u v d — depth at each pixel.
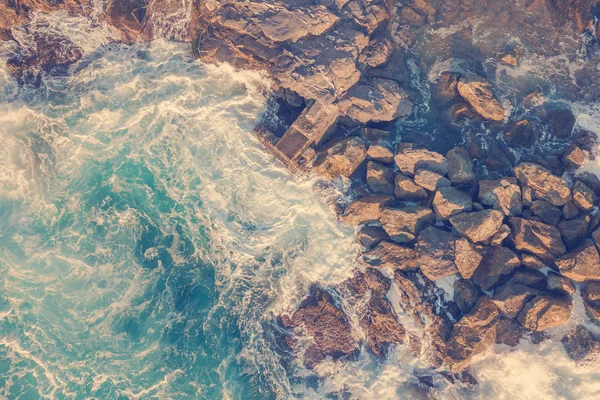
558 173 30.58
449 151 30.75
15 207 31.08
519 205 29.44
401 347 29.08
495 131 32.00
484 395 28.03
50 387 28.55
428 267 28.67
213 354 29.36
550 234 28.52
